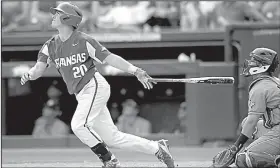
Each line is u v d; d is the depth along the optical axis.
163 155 20.89
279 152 19.94
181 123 36.88
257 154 19.78
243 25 34.69
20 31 37.81
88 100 20.42
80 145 34.88
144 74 20.28
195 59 38.50
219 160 20.19
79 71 20.45
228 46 34.69
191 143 34.25
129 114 36.56
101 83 20.67
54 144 34.97
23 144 34.94
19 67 35.28
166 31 36.88
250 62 20.25
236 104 34.16
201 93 34.09
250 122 19.64
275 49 34.81
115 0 38.66
